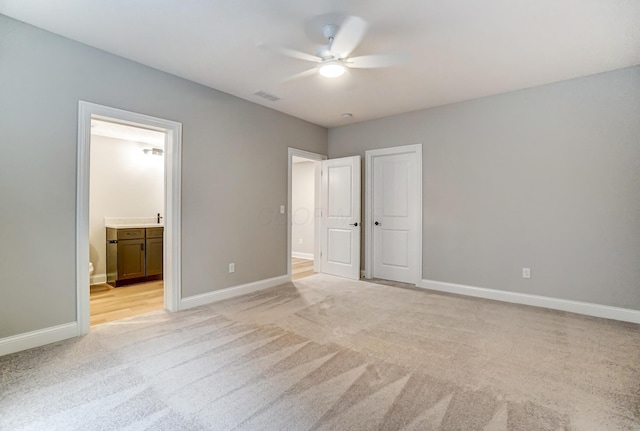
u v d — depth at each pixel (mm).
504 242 3715
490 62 2943
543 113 3463
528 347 2445
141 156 5211
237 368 2119
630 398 1792
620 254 3088
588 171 3232
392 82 3406
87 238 2676
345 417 1629
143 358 2252
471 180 3932
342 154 5145
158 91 3117
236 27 2400
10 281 2326
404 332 2738
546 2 2080
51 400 1759
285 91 3682
